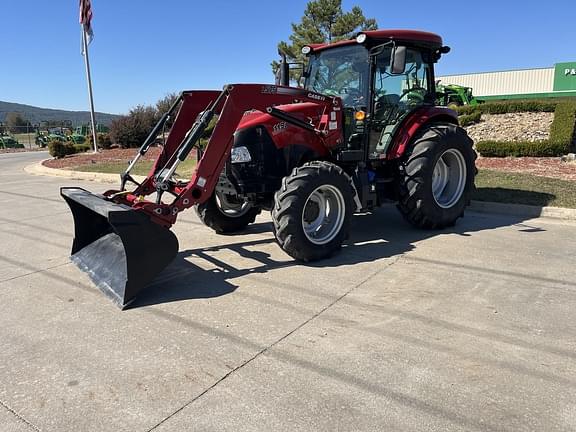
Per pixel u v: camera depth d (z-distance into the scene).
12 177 14.39
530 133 12.92
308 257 4.81
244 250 5.45
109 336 3.37
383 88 5.86
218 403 2.57
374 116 5.78
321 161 5.09
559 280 4.25
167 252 4.04
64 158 19.59
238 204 6.05
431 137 5.88
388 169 6.22
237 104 4.55
